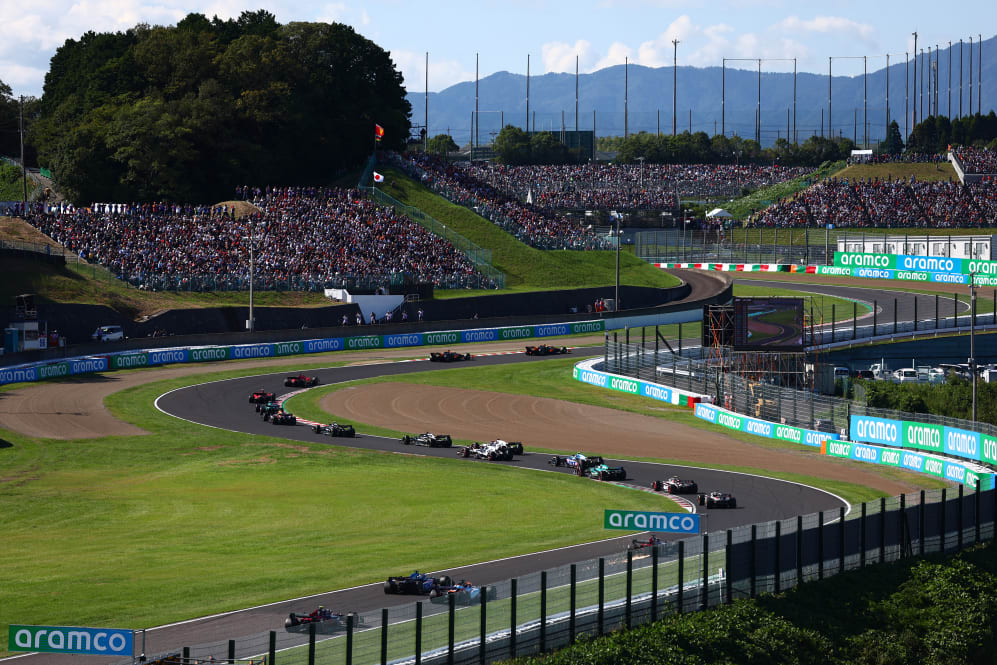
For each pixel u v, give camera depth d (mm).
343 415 96250
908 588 53219
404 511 64938
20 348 105188
